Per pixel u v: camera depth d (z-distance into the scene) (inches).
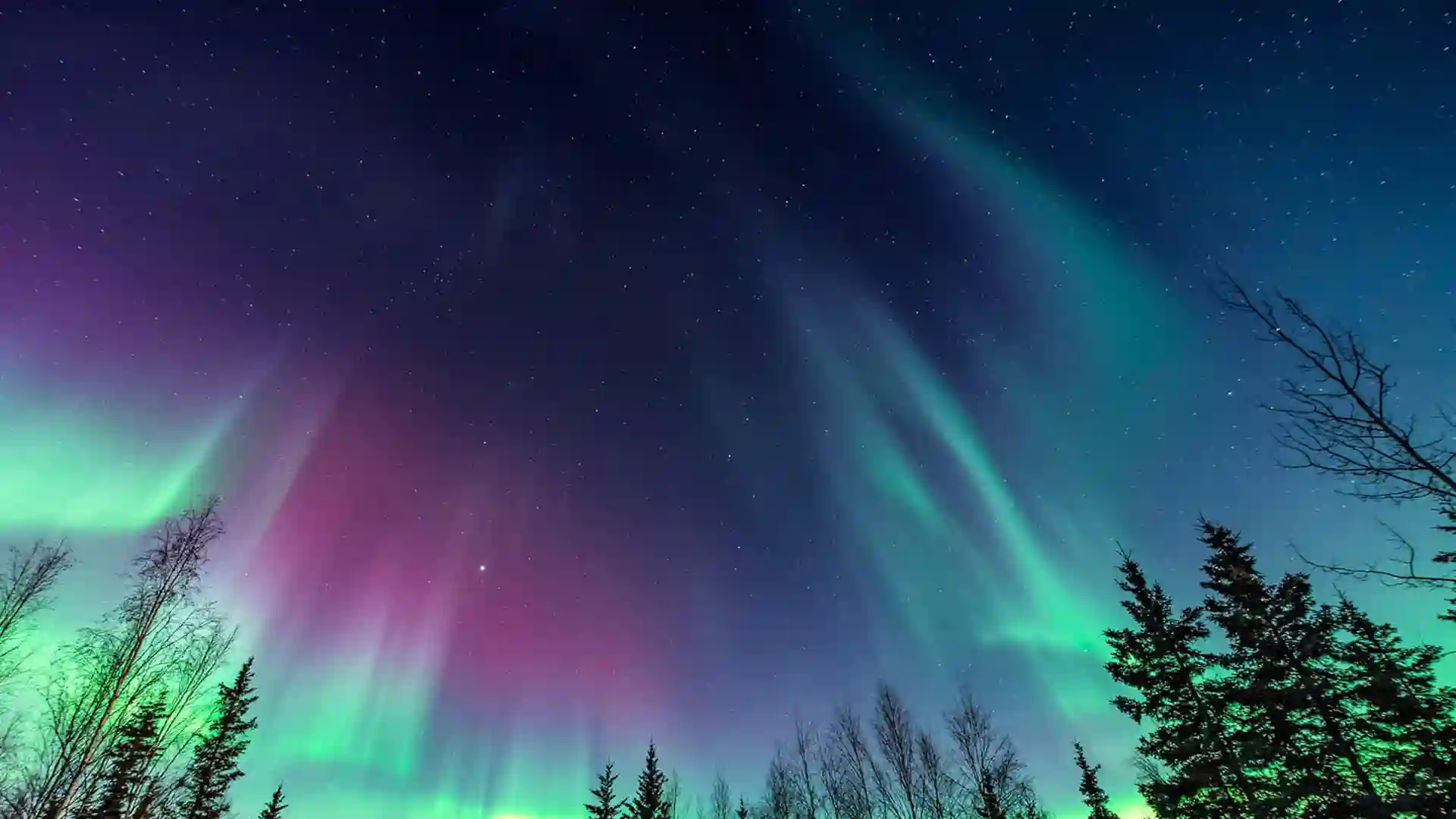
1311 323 286.8
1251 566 729.6
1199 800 706.8
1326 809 576.7
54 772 612.1
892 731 1146.0
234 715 940.6
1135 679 791.1
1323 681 643.5
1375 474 272.8
